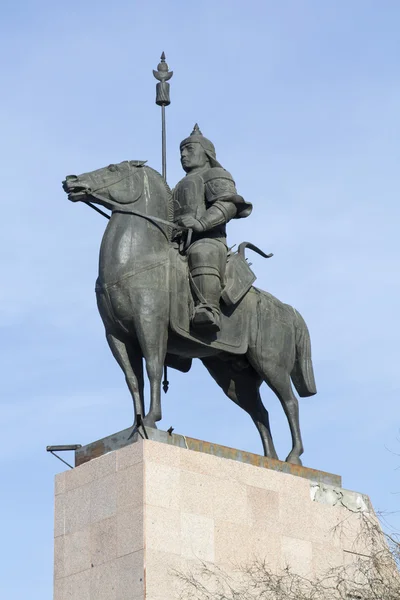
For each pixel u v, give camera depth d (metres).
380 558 14.35
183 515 14.08
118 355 14.99
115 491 14.11
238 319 15.78
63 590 14.14
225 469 14.66
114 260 14.92
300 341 16.56
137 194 15.30
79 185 15.09
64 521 14.45
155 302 14.80
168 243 15.32
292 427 16.00
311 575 14.90
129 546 13.77
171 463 14.20
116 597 13.69
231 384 16.39
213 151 16.31
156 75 16.61
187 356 15.68
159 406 14.56
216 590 13.98
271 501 14.94
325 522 15.32
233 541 14.40
